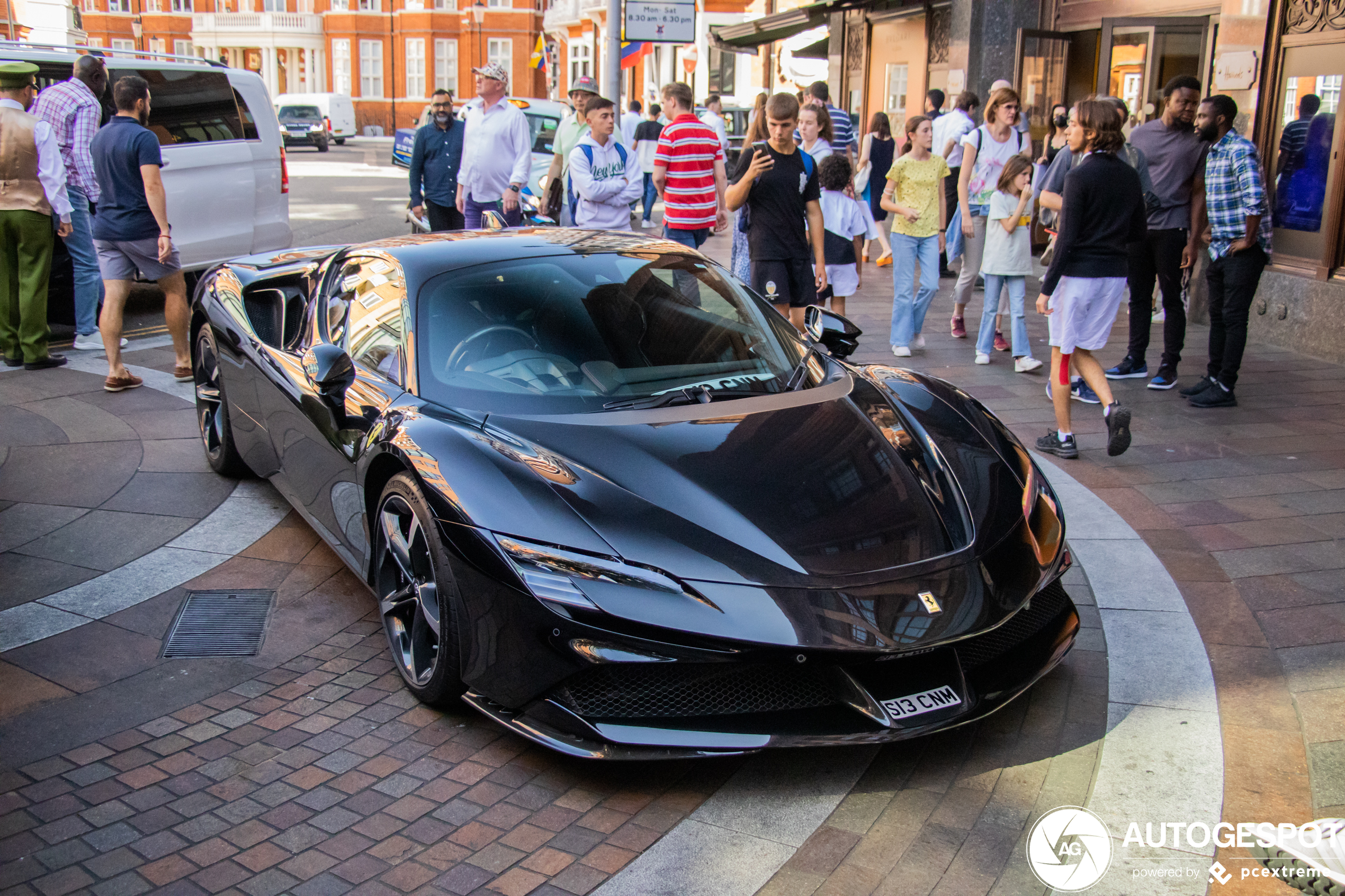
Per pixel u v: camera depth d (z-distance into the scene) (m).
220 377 4.95
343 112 47.47
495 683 2.81
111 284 6.51
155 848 2.54
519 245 4.03
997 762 2.86
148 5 65.06
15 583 4.04
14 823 2.63
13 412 6.18
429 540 2.96
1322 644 3.44
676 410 3.29
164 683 3.33
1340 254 7.58
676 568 2.66
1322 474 5.12
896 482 3.04
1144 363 7.09
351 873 2.45
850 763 2.88
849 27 18.88
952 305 10.05
